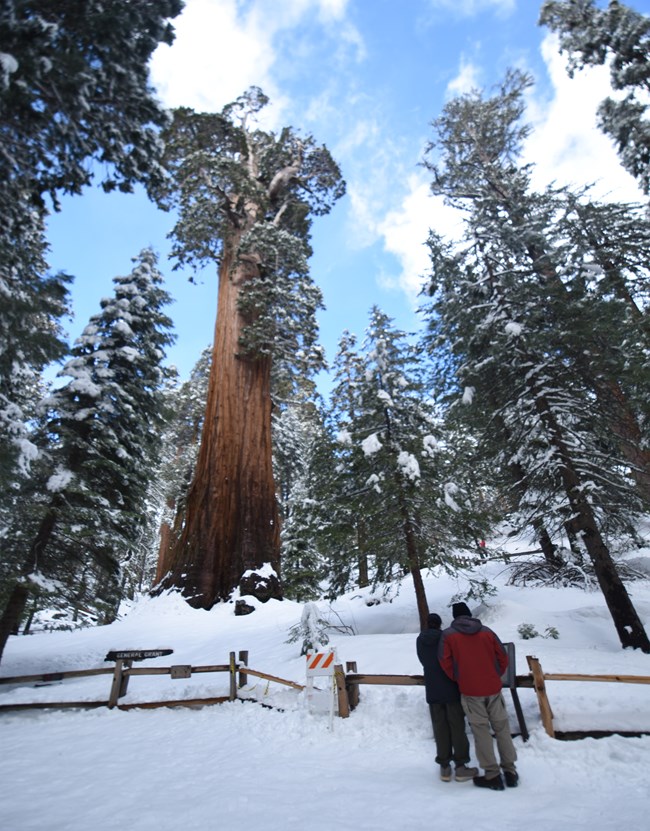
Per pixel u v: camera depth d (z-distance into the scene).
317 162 33.75
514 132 21.44
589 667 7.02
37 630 26.17
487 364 12.13
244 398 24.52
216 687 8.50
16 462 9.40
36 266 10.55
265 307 25.27
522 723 4.93
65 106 6.88
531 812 3.44
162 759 5.24
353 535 11.36
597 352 11.49
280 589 21.02
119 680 8.21
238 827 3.37
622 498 10.66
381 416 12.09
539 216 15.70
